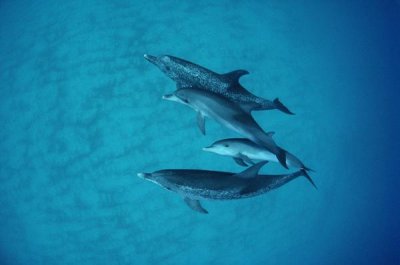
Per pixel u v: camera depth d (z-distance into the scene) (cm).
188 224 681
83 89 648
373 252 788
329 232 764
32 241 677
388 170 791
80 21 677
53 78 657
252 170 293
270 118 703
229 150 356
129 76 651
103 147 647
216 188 285
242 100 308
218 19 700
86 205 658
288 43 728
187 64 308
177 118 657
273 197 721
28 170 660
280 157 273
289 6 752
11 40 693
